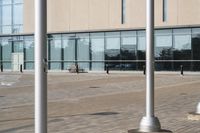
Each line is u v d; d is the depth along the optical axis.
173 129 11.10
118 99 19.53
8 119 13.30
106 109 15.67
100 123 12.26
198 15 47.59
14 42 60.47
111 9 52.94
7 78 40.09
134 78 37.75
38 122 5.24
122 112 14.80
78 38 55.38
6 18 61.25
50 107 16.42
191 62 47.88
